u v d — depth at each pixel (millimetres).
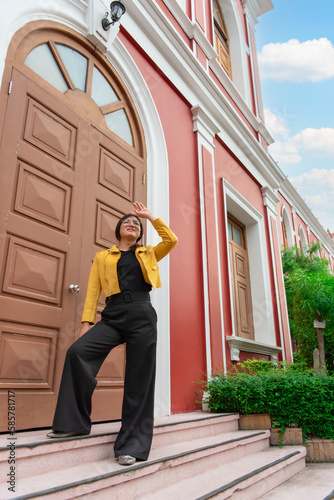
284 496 2480
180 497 1980
